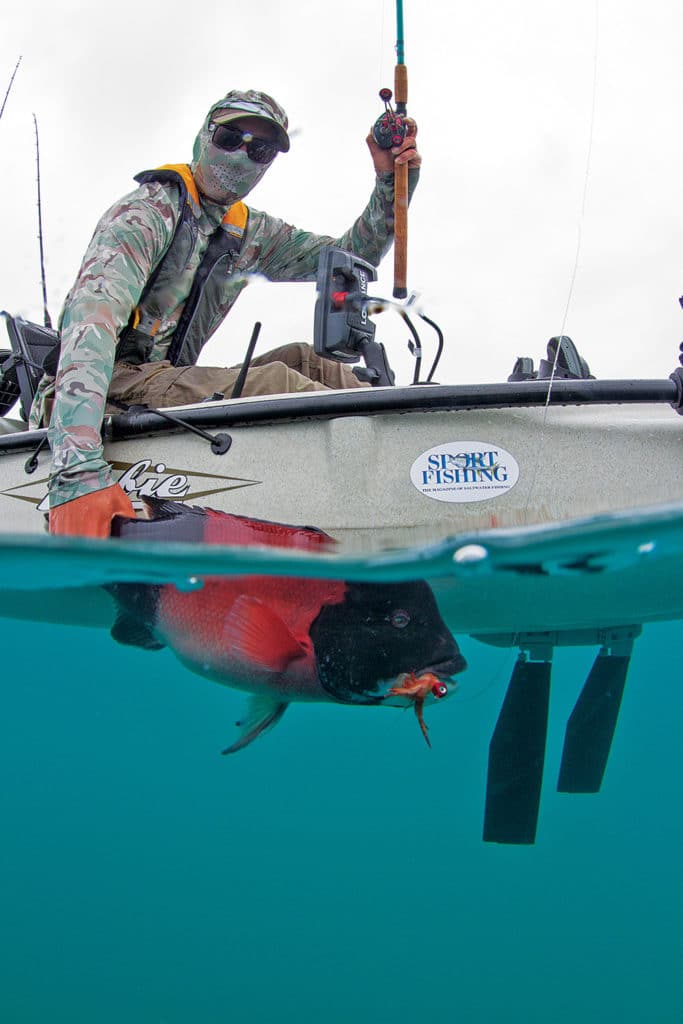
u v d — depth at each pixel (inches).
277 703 94.0
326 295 104.6
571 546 91.8
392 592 91.3
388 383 105.7
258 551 89.9
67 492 101.3
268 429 104.3
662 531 89.4
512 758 126.5
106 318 106.7
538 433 101.7
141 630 103.2
